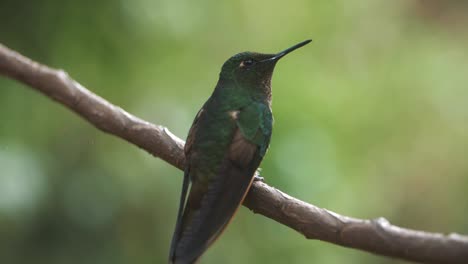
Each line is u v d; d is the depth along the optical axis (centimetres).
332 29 1401
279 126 1203
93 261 1022
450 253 521
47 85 650
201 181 714
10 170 966
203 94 1118
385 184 1385
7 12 1055
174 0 1089
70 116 1043
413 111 1438
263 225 1119
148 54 1090
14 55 639
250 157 738
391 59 1478
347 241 571
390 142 1391
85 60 1070
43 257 1009
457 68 1483
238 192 688
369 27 1481
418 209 1445
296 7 1332
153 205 1052
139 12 1069
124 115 691
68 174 1027
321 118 1269
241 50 1189
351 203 1312
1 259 995
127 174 1046
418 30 1561
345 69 1409
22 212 966
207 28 1142
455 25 1602
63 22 1062
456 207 1459
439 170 1441
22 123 1017
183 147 733
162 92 1087
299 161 1166
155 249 1048
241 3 1218
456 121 1448
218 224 672
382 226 549
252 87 810
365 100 1384
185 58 1126
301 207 618
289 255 1134
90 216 1024
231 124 753
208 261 1084
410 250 534
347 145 1319
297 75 1289
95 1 1064
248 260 1105
